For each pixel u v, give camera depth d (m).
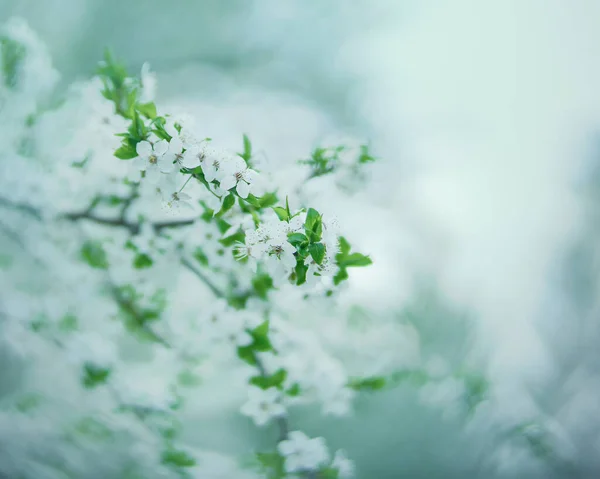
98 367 2.38
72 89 2.29
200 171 1.49
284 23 5.86
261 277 1.87
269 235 1.40
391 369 3.34
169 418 2.44
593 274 5.18
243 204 1.63
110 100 1.86
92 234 2.27
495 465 3.87
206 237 1.88
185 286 2.54
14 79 2.23
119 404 2.42
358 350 3.38
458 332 4.52
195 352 2.34
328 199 1.95
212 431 3.83
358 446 4.19
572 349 4.91
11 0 4.49
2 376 3.34
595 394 4.61
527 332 4.89
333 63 6.25
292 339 2.14
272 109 5.65
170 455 2.27
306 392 2.19
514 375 4.55
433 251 5.04
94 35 5.12
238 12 5.66
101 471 3.08
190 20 5.50
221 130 4.81
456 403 3.51
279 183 1.84
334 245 1.43
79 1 4.92
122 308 2.32
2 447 2.85
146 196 1.96
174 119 1.57
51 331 2.52
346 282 1.65
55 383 3.16
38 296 2.67
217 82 5.93
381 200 4.70
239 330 1.90
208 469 2.43
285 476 2.01
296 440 1.99
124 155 1.50
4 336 2.69
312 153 1.93
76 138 2.00
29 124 2.35
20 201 2.16
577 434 4.42
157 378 2.74
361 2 5.95
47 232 2.34
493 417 3.64
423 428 4.16
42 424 2.93
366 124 6.12
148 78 1.89
